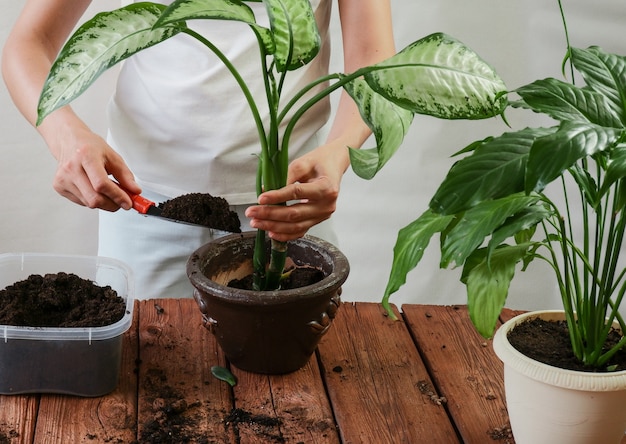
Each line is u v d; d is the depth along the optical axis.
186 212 1.31
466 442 1.15
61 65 1.03
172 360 1.33
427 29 2.07
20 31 1.43
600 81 1.06
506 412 1.22
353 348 1.39
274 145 1.15
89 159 1.24
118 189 1.24
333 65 2.16
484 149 0.96
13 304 1.22
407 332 1.45
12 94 1.39
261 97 1.53
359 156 1.23
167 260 1.65
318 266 1.36
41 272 1.37
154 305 1.49
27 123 2.02
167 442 1.13
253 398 1.24
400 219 2.22
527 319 1.21
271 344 1.25
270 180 1.18
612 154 0.93
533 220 1.04
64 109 1.34
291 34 1.05
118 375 1.26
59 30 1.46
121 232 1.65
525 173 0.89
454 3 2.03
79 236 2.19
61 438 1.12
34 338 1.16
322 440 1.15
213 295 1.21
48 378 1.19
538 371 1.04
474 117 1.01
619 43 2.01
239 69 1.51
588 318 1.10
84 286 1.30
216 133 1.54
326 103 1.62
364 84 1.10
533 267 2.24
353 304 1.54
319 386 1.28
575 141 0.88
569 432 1.06
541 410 1.06
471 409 1.23
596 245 1.06
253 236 1.36
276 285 1.27
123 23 1.06
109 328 1.18
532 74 2.09
